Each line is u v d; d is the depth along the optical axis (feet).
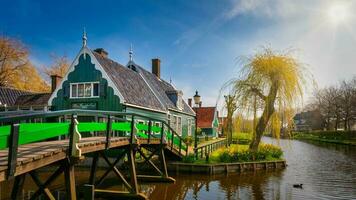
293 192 45.14
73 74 70.28
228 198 40.93
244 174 60.08
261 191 45.39
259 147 72.02
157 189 45.83
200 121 165.68
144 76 91.61
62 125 24.21
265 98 66.54
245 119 68.28
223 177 56.39
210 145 81.76
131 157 39.45
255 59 68.08
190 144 89.51
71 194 24.57
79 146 27.02
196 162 61.67
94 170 36.58
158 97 87.51
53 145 26.94
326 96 249.34
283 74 65.26
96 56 70.69
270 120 68.03
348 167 73.36
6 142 17.80
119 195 39.19
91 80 68.54
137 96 74.33
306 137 237.04
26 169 19.86
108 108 66.80
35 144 28.53
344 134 192.95
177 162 61.05
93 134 62.75
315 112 273.54
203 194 43.06
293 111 66.44
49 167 58.75
